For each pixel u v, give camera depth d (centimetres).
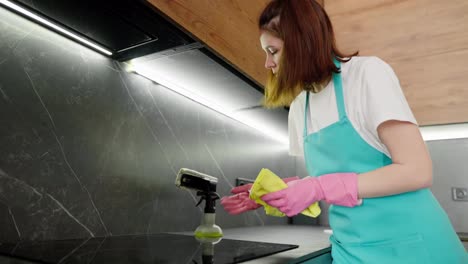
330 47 76
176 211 130
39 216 88
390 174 61
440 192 199
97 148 105
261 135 200
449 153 202
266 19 80
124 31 95
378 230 69
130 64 118
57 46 98
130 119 117
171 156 133
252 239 114
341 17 175
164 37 98
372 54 173
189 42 101
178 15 91
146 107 125
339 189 65
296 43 72
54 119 95
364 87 71
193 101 149
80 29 95
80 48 104
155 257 69
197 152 147
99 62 109
